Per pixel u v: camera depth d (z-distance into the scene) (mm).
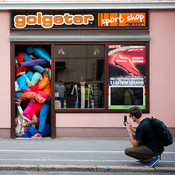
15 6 9039
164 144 5910
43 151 7379
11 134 9172
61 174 5742
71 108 9344
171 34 9211
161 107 9242
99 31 9156
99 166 5992
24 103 9539
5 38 9172
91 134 9242
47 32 9141
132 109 6086
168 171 5879
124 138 9203
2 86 9195
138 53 9250
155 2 9023
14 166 5953
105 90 9258
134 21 9156
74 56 9320
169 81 9234
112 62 9273
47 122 9641
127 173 5824
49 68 9531
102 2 9039
